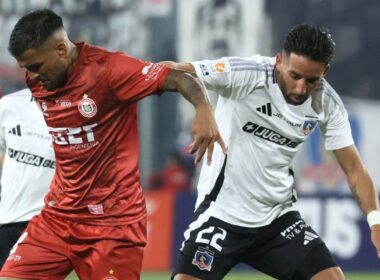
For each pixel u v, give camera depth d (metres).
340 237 46.00
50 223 19.47
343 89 57.94
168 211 46.25
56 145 18.98
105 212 19.00
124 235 18.98
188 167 53.28
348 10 58.00
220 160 21.30
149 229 46.03
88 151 18.70
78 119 18.47
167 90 18.12
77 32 52.41
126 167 18.92
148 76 18.00
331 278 21.06
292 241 21.53
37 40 17.73
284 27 56.09
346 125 21.67
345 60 58.12
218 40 55.00
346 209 46.09
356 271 46.12
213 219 21.48
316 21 57.31
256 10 55.41
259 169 21.23
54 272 19.44
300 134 21.16
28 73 18.48
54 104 18.59
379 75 58.03
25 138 24.45
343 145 21.66
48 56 17.91
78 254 19.27
